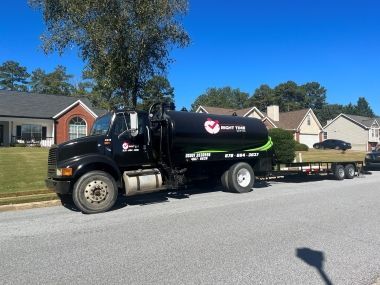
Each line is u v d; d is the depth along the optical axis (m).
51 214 10.30
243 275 5.58
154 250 6.80
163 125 12.28
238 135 13.85
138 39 15.50
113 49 15.23
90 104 44.03
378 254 6.54
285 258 6.33
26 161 21.62
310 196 12.94
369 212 10.13
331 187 15.50
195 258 6.34
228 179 13.80
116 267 5.96
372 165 24.30
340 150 56.12
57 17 15.80
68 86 81.56
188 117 12.73
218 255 6.49
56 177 10.62
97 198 10.42
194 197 12.84
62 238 7.70
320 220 9.13
